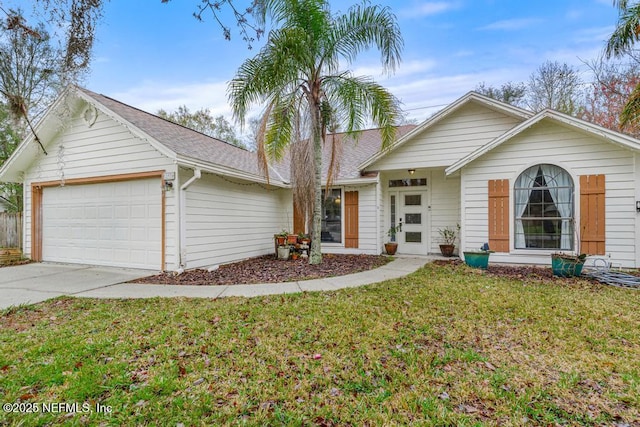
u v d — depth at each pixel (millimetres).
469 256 7359
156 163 7062
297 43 6340
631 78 12664
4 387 2387
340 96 7238
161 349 3020
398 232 10336
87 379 2482
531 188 7438
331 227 10469
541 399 2301
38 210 8555
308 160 9031
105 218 7734
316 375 2592
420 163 9414
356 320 3775
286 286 5535
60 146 7715
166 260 6953
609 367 2723
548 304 4391
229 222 8562
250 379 2535
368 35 6980
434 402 2252
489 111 8773
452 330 3502
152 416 2082
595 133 6645
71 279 6281
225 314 3986
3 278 6395
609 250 6816
